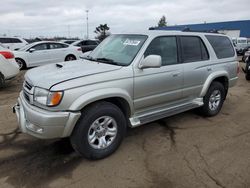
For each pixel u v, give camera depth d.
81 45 18.27
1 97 6.92
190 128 4.82
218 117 5.48
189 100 4.93
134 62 3.86
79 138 3.36
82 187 3.03
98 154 3.56
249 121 5.27
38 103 3.27
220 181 3.16
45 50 13.18
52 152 3.81
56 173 3.29
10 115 5.38
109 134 3.67
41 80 3.36
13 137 4.30
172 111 4.50
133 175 3.27
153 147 4.02
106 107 3.51
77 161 3.58
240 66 15.14
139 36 4.27
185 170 3.39
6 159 3.61
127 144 4.11
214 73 5.18
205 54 5.11
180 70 4.48
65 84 3.19
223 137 4.44
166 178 3.21
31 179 3.17
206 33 5.28
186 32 4.82
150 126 4.88
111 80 3.54
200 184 3.10
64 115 3.16
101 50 4.58
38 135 3.25
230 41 5.83
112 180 3.17
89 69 3.63
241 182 3.15
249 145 4.14
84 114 3.37
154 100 4.18
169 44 4.43
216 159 3.68
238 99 7.08
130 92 3.78
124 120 3.78
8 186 3.03
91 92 3.33
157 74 4.09
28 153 3.78
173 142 4.21
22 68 12.64
